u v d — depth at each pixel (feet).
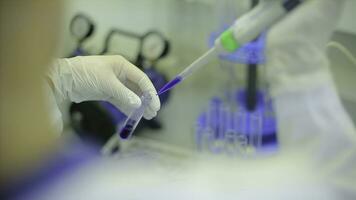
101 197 1.94
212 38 3.41
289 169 2.40
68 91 2.79
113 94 2.74
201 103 3.82
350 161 2.36
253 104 3.29
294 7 2.36
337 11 2.36
